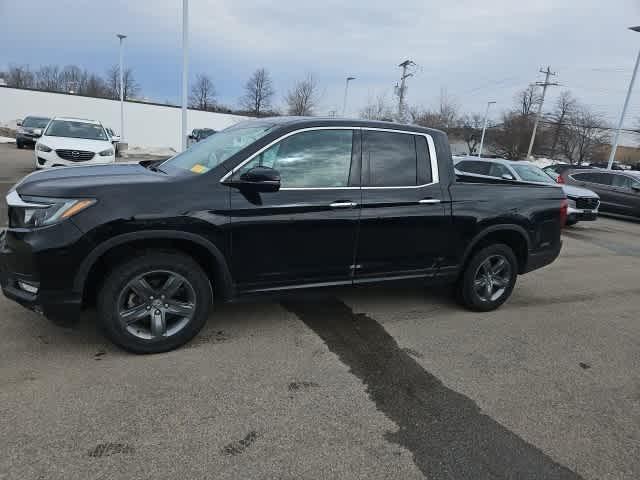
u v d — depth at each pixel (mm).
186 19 15945
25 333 3656
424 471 2447
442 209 4281
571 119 57719
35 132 23078
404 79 51375
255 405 2930
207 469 2354
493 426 2891
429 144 4289
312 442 2617
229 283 3586
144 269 3277
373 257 4059
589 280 6660
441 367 3619
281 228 3609
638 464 2627
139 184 3264
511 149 56938
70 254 3051
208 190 3393
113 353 3443
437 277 4457
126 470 2311
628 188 14227
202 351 3588
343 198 3814
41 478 2223
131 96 52531
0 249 3207
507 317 4832
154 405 2850
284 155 3662
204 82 52562
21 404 2768
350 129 3930
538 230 4879
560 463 2590
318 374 3369
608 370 3783
